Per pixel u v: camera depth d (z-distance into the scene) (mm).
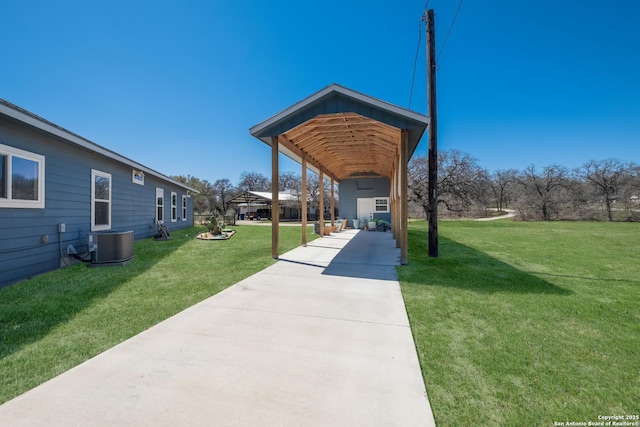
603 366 2248
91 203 7016
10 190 4625
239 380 2023
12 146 4660
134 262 6262
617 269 5785
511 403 1817
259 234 12984
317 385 1982
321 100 5875
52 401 1771
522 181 26359
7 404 1734
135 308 3424
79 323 2973
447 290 4262
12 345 2488
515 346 2557
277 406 1761
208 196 34156
